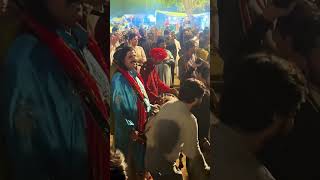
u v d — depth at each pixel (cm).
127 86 587
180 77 615
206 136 593
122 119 572
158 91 603
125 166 564
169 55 614
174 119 590
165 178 574
